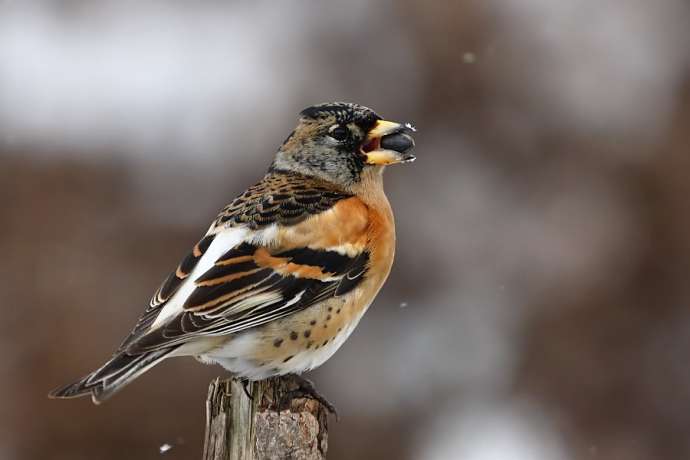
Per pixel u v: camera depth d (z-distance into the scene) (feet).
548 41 51.93
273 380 24.59
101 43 54.29
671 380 45.39
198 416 40.34
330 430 42.65
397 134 26.86
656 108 50.52
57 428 39.93
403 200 47.44
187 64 52.08
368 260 25.18
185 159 46.93
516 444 42.98
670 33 53.42
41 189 45.47
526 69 50.55
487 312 45.85
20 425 39.83
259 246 24.20
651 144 49.42
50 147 46.80
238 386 22.18
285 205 25.14
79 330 41.32
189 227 44.55
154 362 22.53
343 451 42.47
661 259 47.29
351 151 26.78
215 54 52.19
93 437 40.01
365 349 44.47
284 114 47.80
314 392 24.25
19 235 43.88
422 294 46.01
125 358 21.94
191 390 40.60
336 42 50.11
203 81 50.62
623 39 53.47
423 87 49.44
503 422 43.88
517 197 48.47
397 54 49.83
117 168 46.44
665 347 46.03
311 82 48.83
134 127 48.21
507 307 45.93
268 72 49.96
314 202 25.32
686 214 47.65
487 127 49.60
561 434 44.37
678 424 44.62
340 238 24.85
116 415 40.11
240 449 21.94
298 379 24.63
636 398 45.09
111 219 44.88
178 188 46.09
